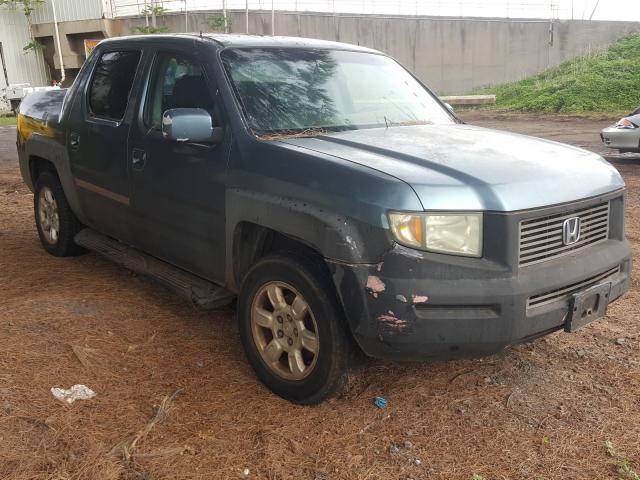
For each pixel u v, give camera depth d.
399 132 3.90
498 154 3.43
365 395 3.52
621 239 3.68
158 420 3.19
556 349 4.13
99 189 4.90
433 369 3.84
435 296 2.88
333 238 3.02
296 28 35.44
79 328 4.21
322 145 3.51
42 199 5.90
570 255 3.29
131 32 39.53
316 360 3.24
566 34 35.12
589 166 3.53
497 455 3.00
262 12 35.19
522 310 2.99
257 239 3.62
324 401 3.40
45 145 5.57
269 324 3.49
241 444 3.04
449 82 36.38
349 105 4.19
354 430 3.18
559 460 2.96
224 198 3.68
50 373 3.59
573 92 25.36
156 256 4.55
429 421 3.28
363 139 3.64
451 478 2.83
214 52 4.05
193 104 4.06
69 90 5.49
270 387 3.52
